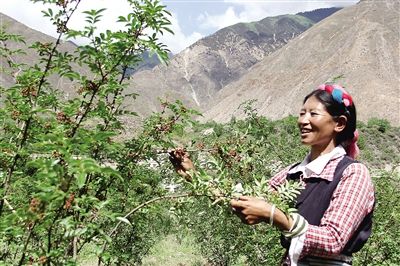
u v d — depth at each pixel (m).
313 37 197.00
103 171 1.78
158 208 3.29
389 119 129.00
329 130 2.35
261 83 187.62
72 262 2.29
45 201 1.87
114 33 2.52
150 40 2.66
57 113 2.67
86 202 2.20
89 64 2.66
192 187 2.25
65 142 1.92
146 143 3.09
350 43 175.75
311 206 2.21
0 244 2.93
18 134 2.99
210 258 10.80
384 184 6.34
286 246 2.32
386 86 145.62
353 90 145.75
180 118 3.20
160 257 13.48
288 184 2.21
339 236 2.03
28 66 3.07
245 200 2.05
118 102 3.04
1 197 2.74
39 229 2.29
